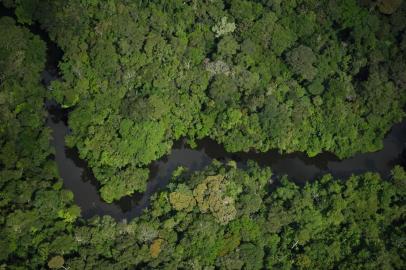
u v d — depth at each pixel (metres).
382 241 101.00
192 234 98.12
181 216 99.94
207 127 109.81
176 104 110.31
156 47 112.38
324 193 105.00
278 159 113.31
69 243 95.75
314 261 98.94
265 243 100.19
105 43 111.06
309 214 101.69
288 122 109.56
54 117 112.94
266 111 108.12
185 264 96.69
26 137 104.19
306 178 112.69
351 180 106.38
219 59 112.06
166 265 95.62
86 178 108.12
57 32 113.06
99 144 105.62
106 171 104.38
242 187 104.44
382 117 113.56
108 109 108.38
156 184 109.06
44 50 113.56
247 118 109.31
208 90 110.81
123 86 110.00
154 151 107.31
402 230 102.62
